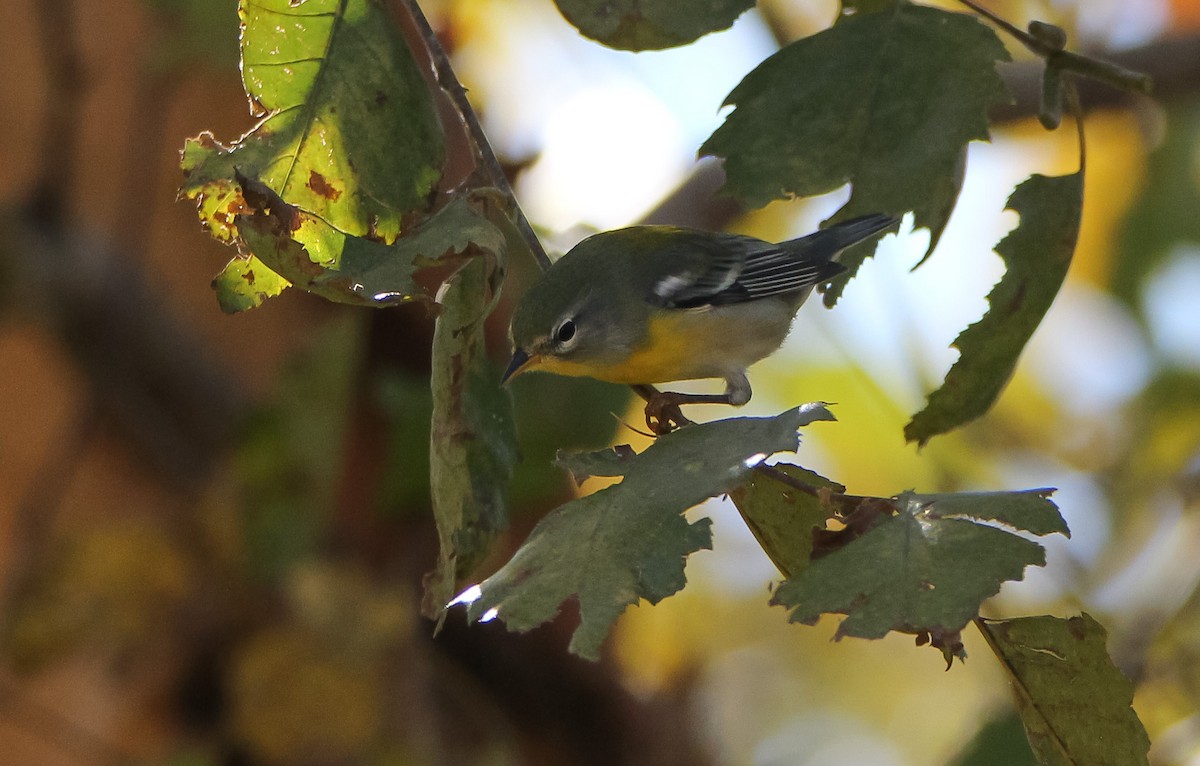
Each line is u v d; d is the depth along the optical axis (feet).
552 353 29.48
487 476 19.45
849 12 21.09
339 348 33.45
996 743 24.90
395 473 35.29
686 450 16.92
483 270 18.48
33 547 41.06
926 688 56.03
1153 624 39.73
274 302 44.14
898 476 49.11
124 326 41.24
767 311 31.86
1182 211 50.34
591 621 15.30
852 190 19.63
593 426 33.09
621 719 44.27
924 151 19.49
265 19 19.26
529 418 32.89
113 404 42.29
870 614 15.06
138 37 40.60
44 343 41.22
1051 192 20.04
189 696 36.19
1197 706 38.01
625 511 16.22
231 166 19.33
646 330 30.14
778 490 18.08
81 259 40.37
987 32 19.62
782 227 51.93
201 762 34.86
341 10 19.43
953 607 14.93
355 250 18.56
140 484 43.32
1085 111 49.67
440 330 18.61
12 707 37.86
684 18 19.45
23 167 40.24
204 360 42.88
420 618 40.04
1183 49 48.44
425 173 19.83
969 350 20.47
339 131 19.61
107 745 38.11
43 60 40.04
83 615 34.22
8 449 41.22
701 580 53.36
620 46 19.52
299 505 34.58
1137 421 48.60
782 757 54.44
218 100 41.73
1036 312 20.29
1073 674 16.90
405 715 35.40
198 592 34.58
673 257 30.73
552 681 43.04
